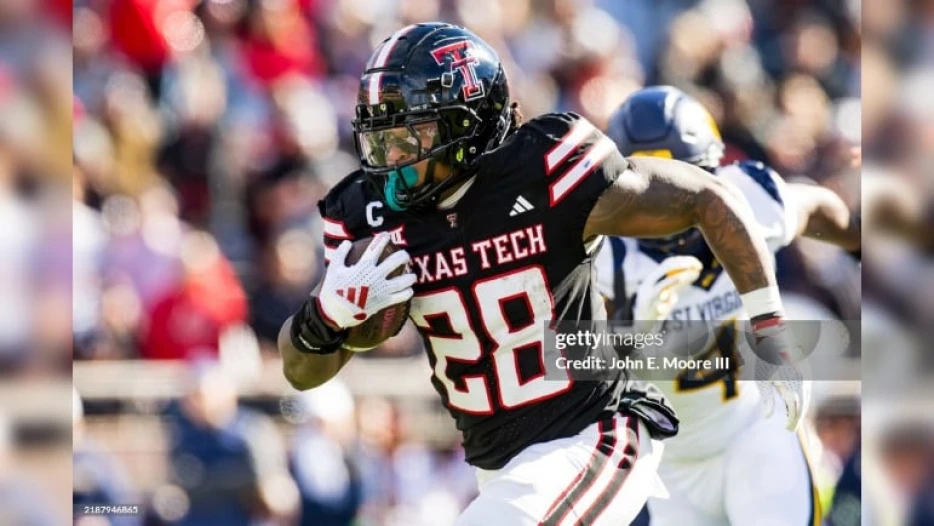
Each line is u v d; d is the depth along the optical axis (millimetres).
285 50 29156
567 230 11367
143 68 27844
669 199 11305
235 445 20812
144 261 23953
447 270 11531
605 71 31172
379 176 11547
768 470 14695
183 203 26766
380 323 11508
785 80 32062
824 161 29344
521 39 32562
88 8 27953
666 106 14820
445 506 21859
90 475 20250
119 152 26047
